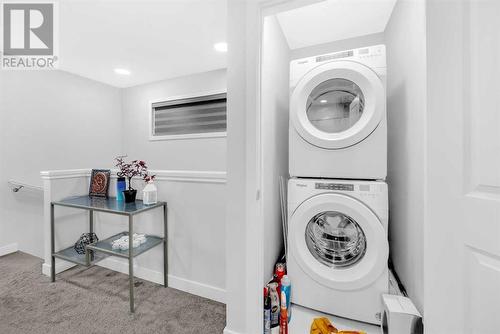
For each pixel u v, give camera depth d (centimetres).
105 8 175
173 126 353
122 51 250
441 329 93
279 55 185
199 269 178
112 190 220
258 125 125
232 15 129
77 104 322
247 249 127
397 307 117
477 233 83
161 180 190
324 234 153
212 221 173
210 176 172
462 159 87
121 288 185
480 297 83
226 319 141
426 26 96
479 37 82
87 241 218
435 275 95
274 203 173
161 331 140
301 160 151
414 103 128
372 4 167
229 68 130
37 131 279
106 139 361
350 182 136
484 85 81
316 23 189
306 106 151
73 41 227
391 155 178
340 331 120
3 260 236
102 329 141
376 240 129
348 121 157
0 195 248
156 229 194
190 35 217
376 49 136
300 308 152
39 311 157
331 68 140
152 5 172
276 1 119
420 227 119
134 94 376
